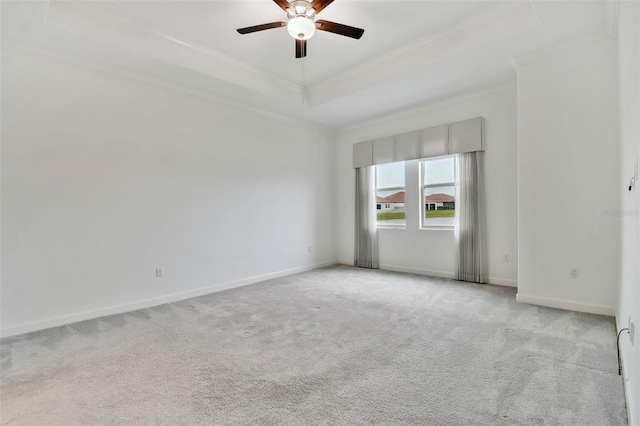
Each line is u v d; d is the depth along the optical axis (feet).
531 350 7.69
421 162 17.02
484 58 11.18
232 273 14.85
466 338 8.49
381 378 6.57
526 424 5.09
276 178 17.07
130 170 11.71
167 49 10.91
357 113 17.15
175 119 12.99
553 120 10.72
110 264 11.16
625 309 6.75
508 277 13.96
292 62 12.94
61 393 6.18
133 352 7.96
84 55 10.37
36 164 9.73
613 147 9.70
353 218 20.01
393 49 12.04
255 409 5.60
